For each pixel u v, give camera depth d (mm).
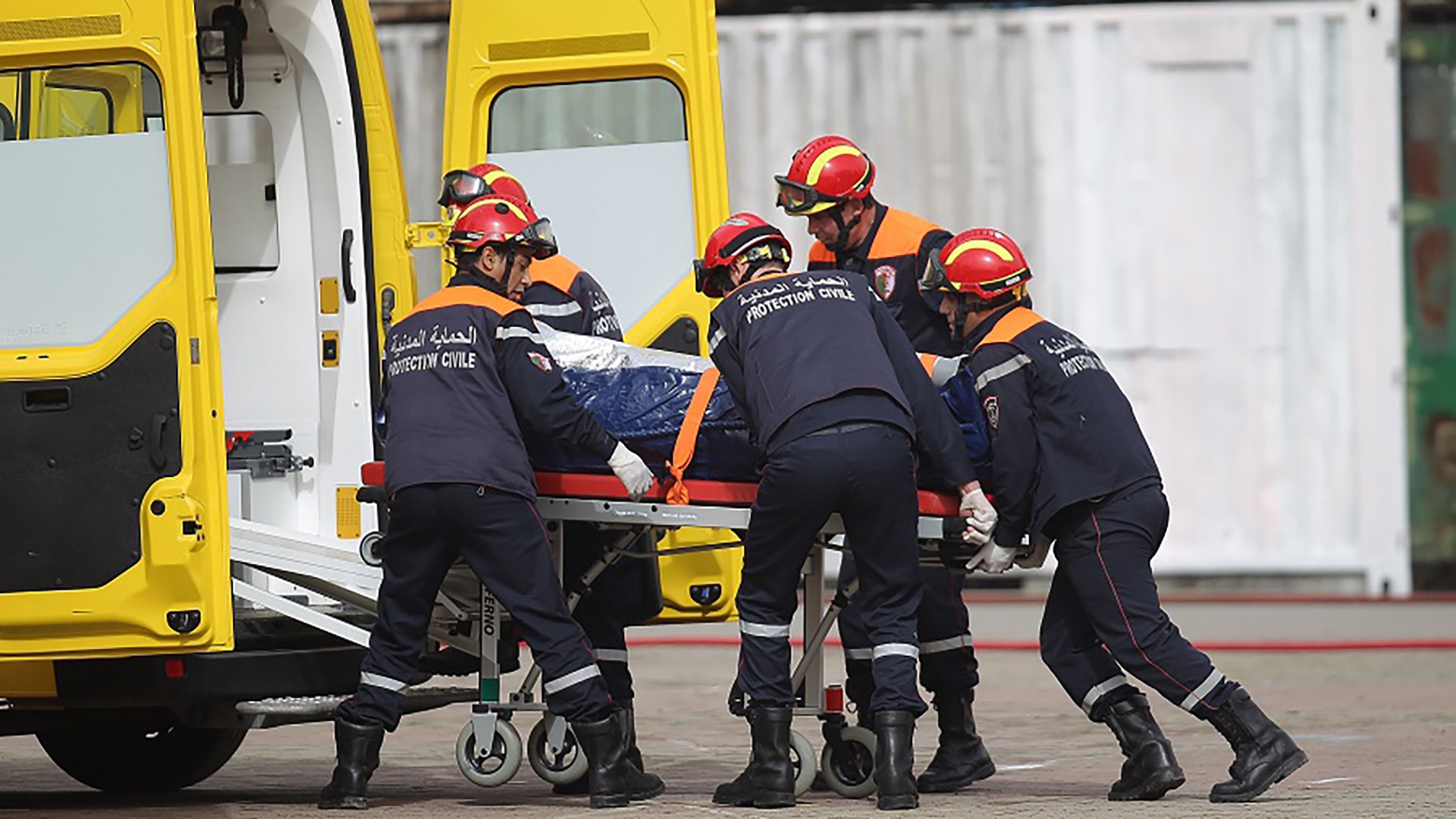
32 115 24719
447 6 55469
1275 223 55656
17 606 24281
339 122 28734
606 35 29484
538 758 27125
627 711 27156
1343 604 56031
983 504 25094
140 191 24453
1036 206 55594
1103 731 35781
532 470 25125
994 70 55625
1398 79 55625
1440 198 56062
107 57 24500
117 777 29859
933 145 55625
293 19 28484
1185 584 56312
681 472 25078
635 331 29203
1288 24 55594
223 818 25031
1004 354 25156
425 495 24672
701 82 29188
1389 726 35531
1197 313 55625
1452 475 56312
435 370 24984
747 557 25000
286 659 25641
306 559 25906
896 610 24969
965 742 27844
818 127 55781
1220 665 45812
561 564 26000
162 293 24328
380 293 29203
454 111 29906
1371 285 55656
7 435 24406
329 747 35094
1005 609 58406
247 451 28312
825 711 26422
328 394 28781
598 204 29547
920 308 28172
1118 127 55531
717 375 25609
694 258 29250
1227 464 55656
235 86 28641
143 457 24250
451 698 28047
